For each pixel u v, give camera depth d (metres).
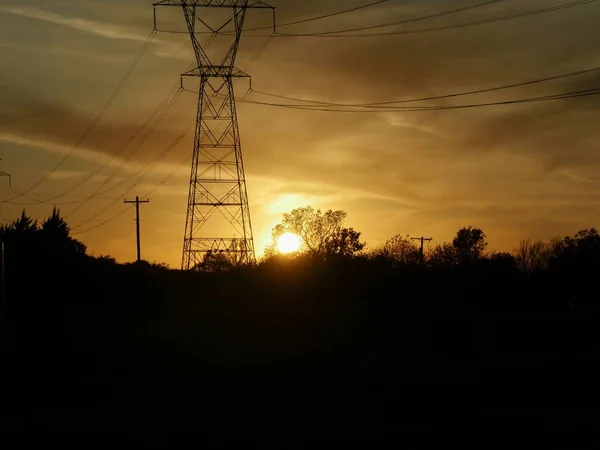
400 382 30.61
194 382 31.09
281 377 32.47
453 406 24.70
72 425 21.41
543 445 18.56
